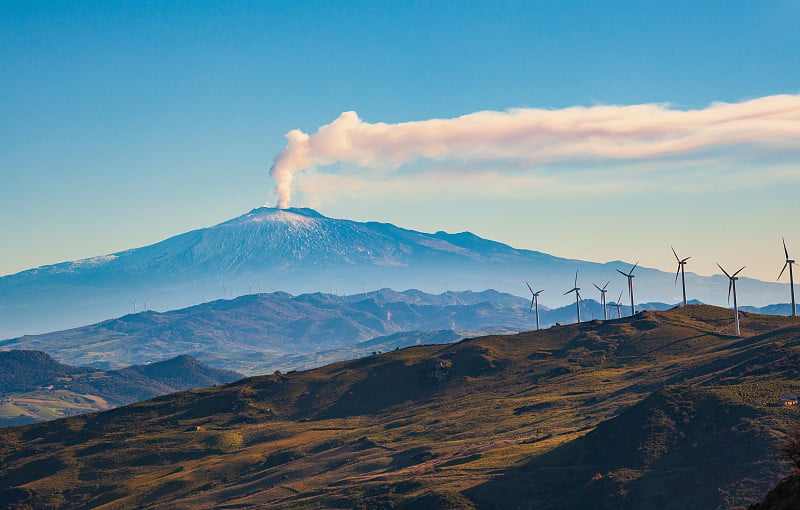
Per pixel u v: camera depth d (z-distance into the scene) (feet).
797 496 440.45
